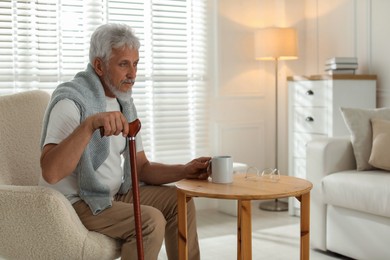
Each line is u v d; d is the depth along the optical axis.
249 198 1.95
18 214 1.90
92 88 2.12
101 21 4.09
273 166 4.84
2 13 3.75
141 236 1.88
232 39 4.63
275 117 4.69
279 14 4.70
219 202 4.40
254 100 4.78
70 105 2.01
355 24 4.28
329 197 3.09
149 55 4.27
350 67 4.02
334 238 3.11
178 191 2.13
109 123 1.85
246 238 2.23
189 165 2.31
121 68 2.11
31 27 3.84
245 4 4.67
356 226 2.96
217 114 4.61
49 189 1.89
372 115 3.23
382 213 2.76
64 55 3.96
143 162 2.42
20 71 3.83
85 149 2.04
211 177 2.25
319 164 3.18
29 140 2.33
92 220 2.03
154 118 4.32
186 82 4.47
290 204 4.18
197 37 4.49
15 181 2.26
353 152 3.23
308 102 4.09
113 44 2.10
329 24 4.52
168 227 2.30
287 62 4.70
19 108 2.34
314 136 4.04
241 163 4.53
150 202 2.32
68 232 1.89
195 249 2.27
